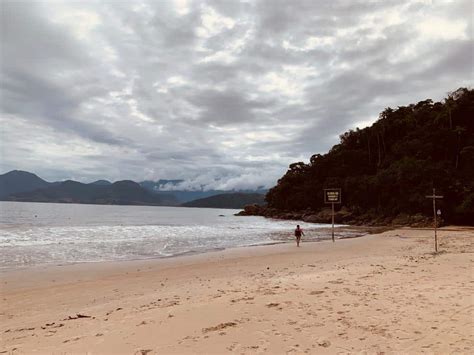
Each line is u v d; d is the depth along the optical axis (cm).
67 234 3081
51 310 898
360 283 1004
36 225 4225
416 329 616
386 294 865
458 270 1176
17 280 1298
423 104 9281
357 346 552
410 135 7862
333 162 9281
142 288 1152
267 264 1611
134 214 9994
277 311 738
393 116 9038
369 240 2827
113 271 1490
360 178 7581
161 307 829
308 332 616
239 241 2931
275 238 3256
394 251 1975
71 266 1609
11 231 3191
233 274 1365
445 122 7556
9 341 638
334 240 2919
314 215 7375
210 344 574
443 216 5228
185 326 663
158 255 2039
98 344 595
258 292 928
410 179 5966
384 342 564
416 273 1144
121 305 907
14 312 883
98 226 4162
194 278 1307
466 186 5478
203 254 2062
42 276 1375
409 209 5847
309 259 1733
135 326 680
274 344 568
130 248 2323
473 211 4925
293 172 10412
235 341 583
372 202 6912
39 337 654
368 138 9125
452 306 744
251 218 9075
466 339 564
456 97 8088
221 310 755
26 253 1986
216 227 4731
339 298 836
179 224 5503
